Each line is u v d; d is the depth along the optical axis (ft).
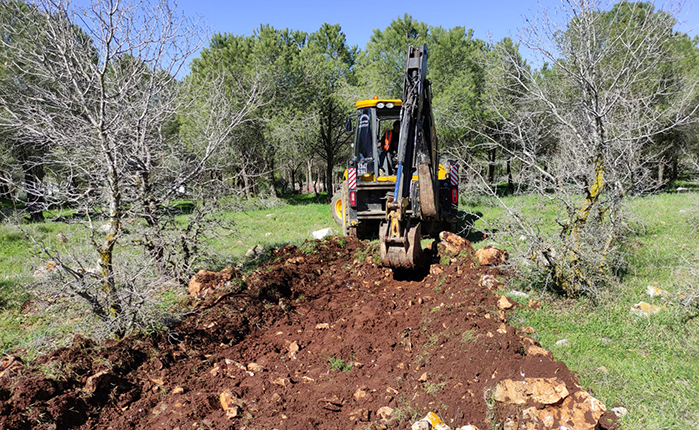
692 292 15.42
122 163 16.43
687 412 10.48
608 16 21.15
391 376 13.07
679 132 51.72
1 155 38.42
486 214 35.73
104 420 11.48
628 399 11.07
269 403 11.93
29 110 15.97
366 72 59.72
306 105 64.49
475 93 52.13
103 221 16.90
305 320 18.30
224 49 68.28
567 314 16.03
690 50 52.60
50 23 14.90
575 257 16.84
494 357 12.55
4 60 26.02
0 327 18.31
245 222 42.19
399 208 20.20
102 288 15.23
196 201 21.77
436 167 24.61
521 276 18.47
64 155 18.01
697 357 12.91
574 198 20.56
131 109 17.66
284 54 67.87
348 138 69.77
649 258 21.09
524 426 10.00
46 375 12.00
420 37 64.95
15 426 10.33
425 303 18.47
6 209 39.73
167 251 20.31
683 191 52.24
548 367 11.53
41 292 16.67
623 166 20.42
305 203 76.54
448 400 11.24
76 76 15.69
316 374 13.69
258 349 15.61
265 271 22.16
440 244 23.06
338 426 10.82
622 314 15.78
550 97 20.90
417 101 20.53
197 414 11.48
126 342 14.30
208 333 16.06
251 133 61.41
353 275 23.63
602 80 17.61
